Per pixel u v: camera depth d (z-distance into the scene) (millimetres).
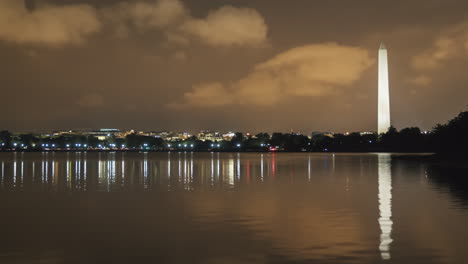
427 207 47562
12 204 51844
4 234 35344
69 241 33000
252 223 39281
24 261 28250
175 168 132625
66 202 53531
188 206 49500
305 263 27391
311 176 94750
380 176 92312
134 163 174250
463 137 149375
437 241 32344
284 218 41625
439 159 160375
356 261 27688
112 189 69000
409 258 28219
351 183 77000
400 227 37156
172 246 31453
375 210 45906
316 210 46125
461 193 60125
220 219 41281
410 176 91312
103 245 31828
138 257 28922
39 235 34969
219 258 28594
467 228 36594
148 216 43062
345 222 39500
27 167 138750
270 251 30000
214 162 183750
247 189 68062
